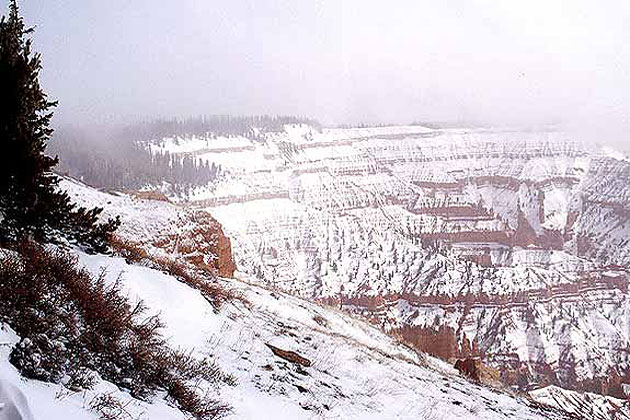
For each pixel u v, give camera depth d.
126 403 6.31
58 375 5.96
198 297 12.80
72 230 11.59
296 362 12.49
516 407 16.39
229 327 12.50
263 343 12.67
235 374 10.06
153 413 6.55
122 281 10.81
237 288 21.36
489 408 15.21
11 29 9.92
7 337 5.96
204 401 8.08
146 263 13.62
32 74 10.11
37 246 9.30
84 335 7.22
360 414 11.05
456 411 13.74
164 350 9.11
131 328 8.85
